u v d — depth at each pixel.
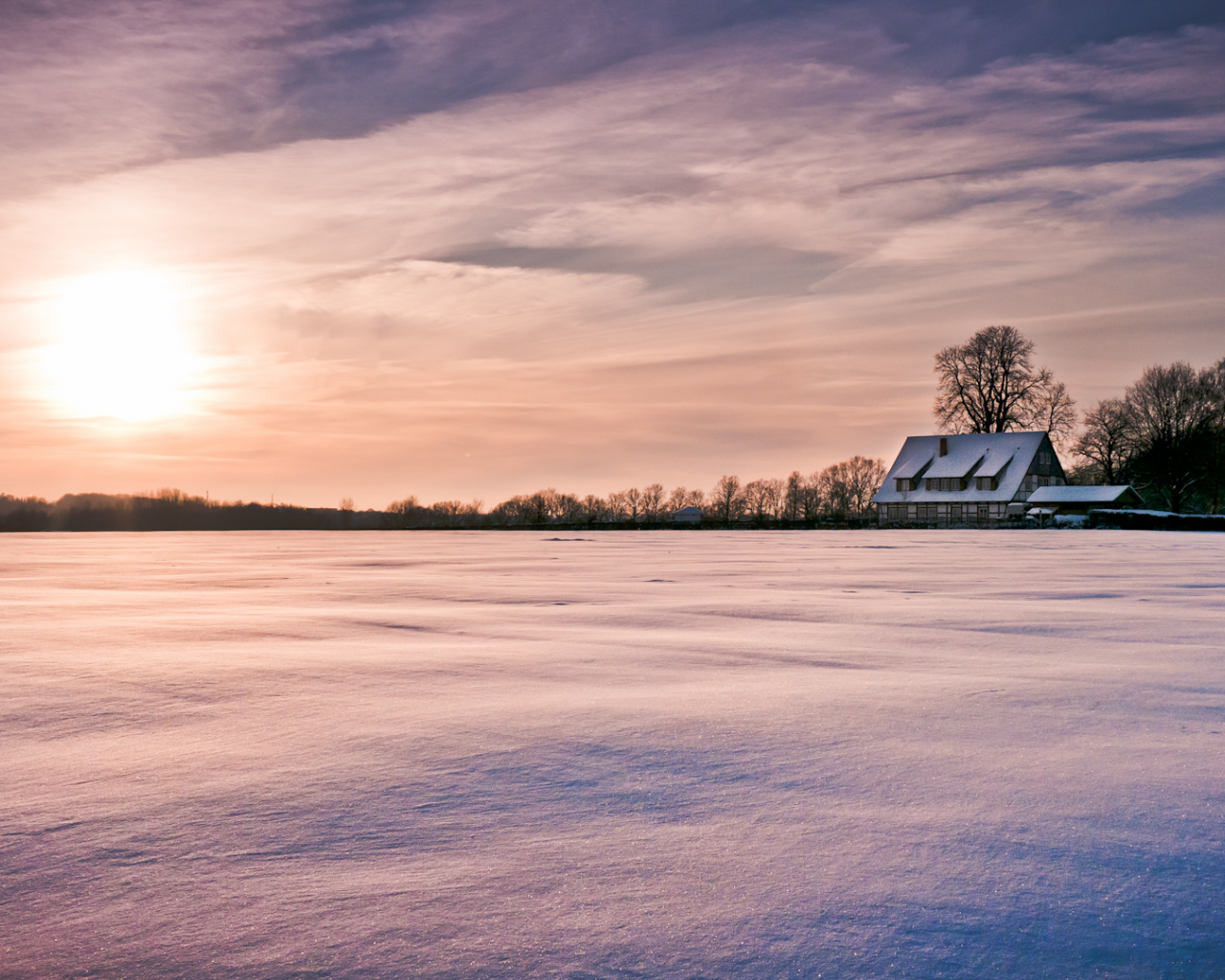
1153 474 98.25
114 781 5.60
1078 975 3.30
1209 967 3.36
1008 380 93.25
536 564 32.00
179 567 32.59
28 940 3.61
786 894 3.93
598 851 4.43
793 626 13.24
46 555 44.91
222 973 3.36
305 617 14.91
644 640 11.78
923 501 100.56
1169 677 8.95
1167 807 4.97
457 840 4.58
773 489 146.25
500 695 8.20
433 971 3.35
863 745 6.35
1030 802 5.07
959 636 12.01
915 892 3.94
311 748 6.34
